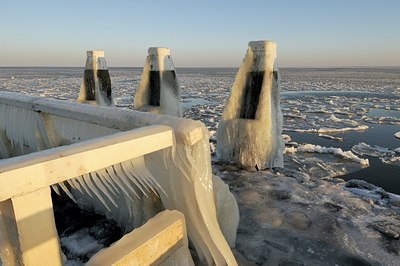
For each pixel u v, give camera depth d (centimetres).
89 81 545
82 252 216
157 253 161
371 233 256
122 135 153
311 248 236
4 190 105
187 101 2506
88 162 131
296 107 2162
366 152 1080
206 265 198
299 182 367
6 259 123
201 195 180
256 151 413
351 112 1961
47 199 120
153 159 184
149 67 470
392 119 1695
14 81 4356
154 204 203
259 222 274
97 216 260
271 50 401
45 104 253
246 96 422
